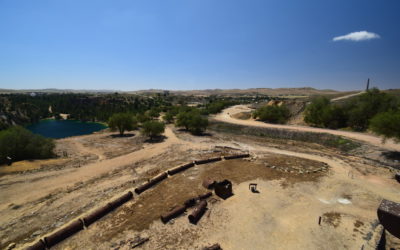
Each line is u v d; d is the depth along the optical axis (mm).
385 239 15234
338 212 18500
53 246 14344
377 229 15750
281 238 15180
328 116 57125
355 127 53375
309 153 38281
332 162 32500
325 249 14062
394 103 48875
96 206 19375
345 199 20859
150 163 33562
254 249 14125
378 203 19953
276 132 56219
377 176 26406
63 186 24719
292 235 15492
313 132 50250
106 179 26750
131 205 19594
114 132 68188
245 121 75375
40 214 18500
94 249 13984
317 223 16906
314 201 20500
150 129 55094
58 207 19609
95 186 24422
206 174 27594
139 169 30562
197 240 14844
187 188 23250
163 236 15242
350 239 14922
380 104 50406
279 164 31500
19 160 33500
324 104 61906
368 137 42719
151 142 51000
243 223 16891
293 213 18406
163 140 53031
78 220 16266
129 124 62406
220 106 110688
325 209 19047
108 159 36500
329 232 15758
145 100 160375
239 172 28344
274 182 24938
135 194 21828
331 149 41250
